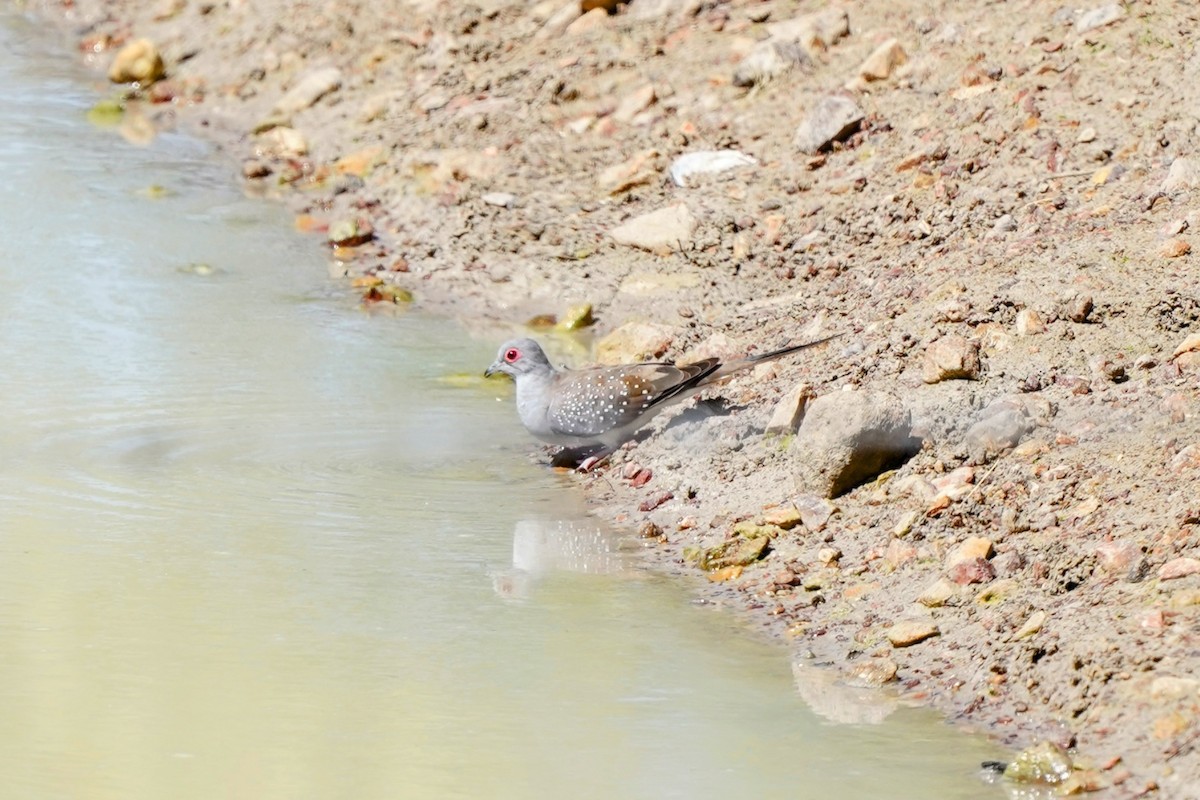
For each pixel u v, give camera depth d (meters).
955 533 20.28
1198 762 15.13
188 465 24.34
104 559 20.86
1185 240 25.08
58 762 15.77
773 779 15.69
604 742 16.44
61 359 28.72
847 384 24.06
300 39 46.56
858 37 37.31
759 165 34.66
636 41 40.44
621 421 24.44
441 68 42.41
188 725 16.61
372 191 37.88
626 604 19.98
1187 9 33.25
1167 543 18.31
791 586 20.33
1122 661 16.62
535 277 32.81
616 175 35.59
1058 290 24.41
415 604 19.83
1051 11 35.00
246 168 39.84
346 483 23.91
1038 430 21.70
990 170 31.00
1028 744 16.30
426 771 15.77
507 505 23.28
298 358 29.28
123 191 38.59
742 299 30.52
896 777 15.72
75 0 55.47
